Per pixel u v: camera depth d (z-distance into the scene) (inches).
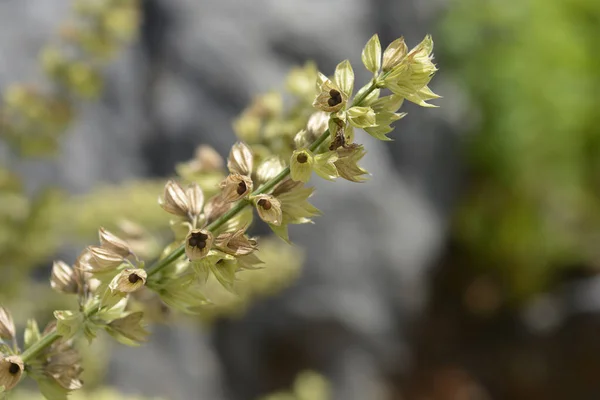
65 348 11.9
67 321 11.5
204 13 51.4
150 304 13.4
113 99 45.1
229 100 50.1
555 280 72.4
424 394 67.3
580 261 72.0
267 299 50.8
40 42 40.5
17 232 23.1
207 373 46.1
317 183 52.0
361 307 52.8
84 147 41.5
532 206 67.4
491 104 61.9
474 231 67.2
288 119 14.2
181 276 11.4
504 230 67.8
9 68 39.1
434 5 59.7
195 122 48.8
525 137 62.7
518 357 70.3
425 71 10.5
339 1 56.0
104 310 11.5
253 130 13.9
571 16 66.7
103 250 11.3
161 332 42.9
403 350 56.5
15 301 23.7
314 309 51.6
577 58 64.5
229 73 50.4
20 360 11.1
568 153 66.2
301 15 53.8
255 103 14.2
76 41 23.7
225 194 10.6
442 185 60.6
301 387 30.7
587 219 71.5
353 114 10.3
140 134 47.1
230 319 49.8
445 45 60.2
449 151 61.2
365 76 54.4
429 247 57.2
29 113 23.0
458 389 67.7
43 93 24.0
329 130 10.5
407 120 58.7
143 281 10.8
